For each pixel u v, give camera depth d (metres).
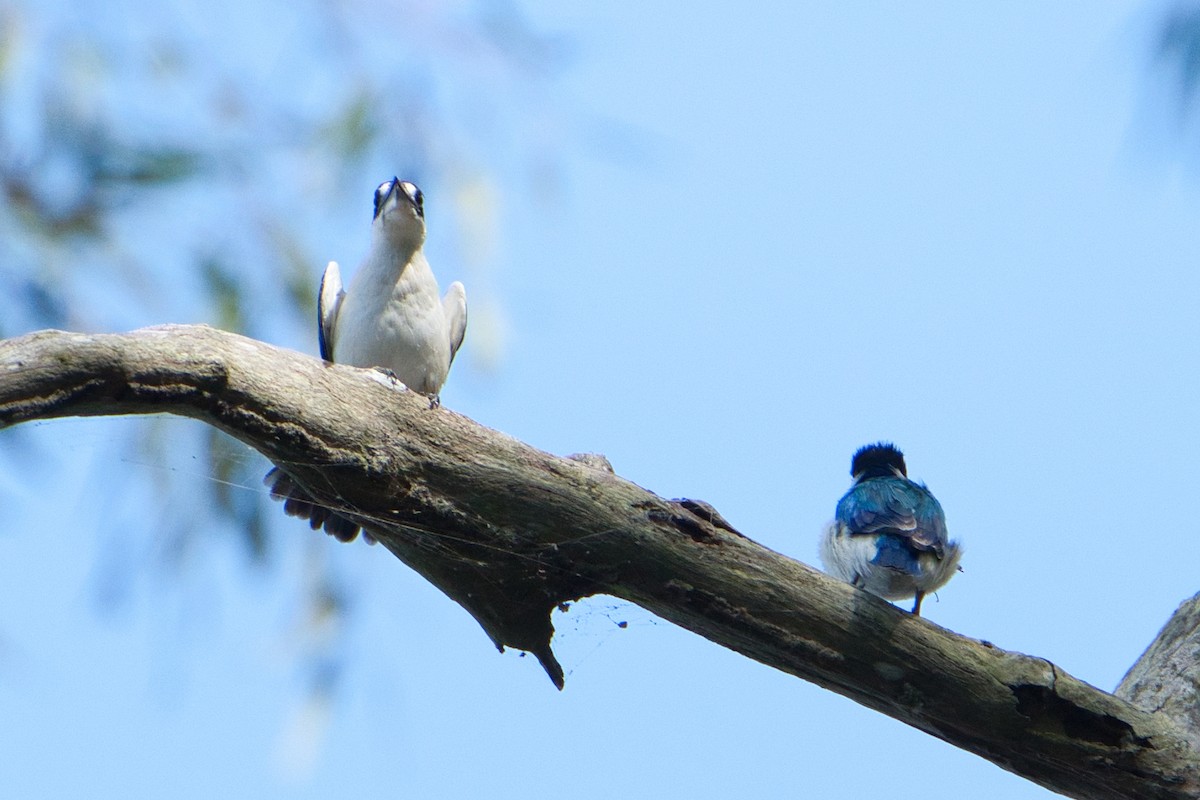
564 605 9.68
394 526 9.32
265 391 8.54
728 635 9.58
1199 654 10.63
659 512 9.41
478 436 9.25
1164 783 9.61
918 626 9.54
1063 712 9.58
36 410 7.81
